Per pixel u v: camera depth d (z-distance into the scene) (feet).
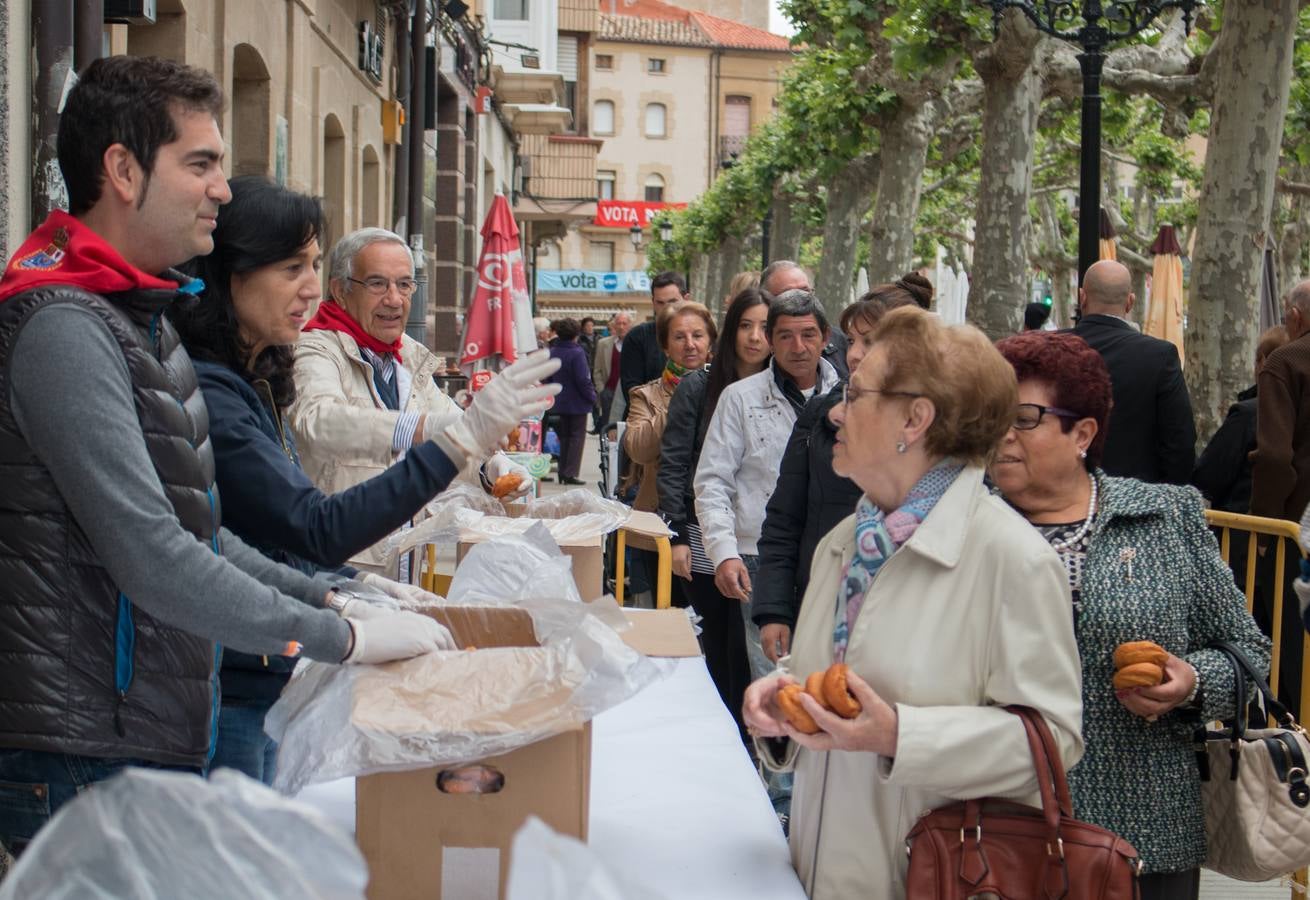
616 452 28.30
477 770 6.95
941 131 79.41
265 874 3.53
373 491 8.52
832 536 8.63
